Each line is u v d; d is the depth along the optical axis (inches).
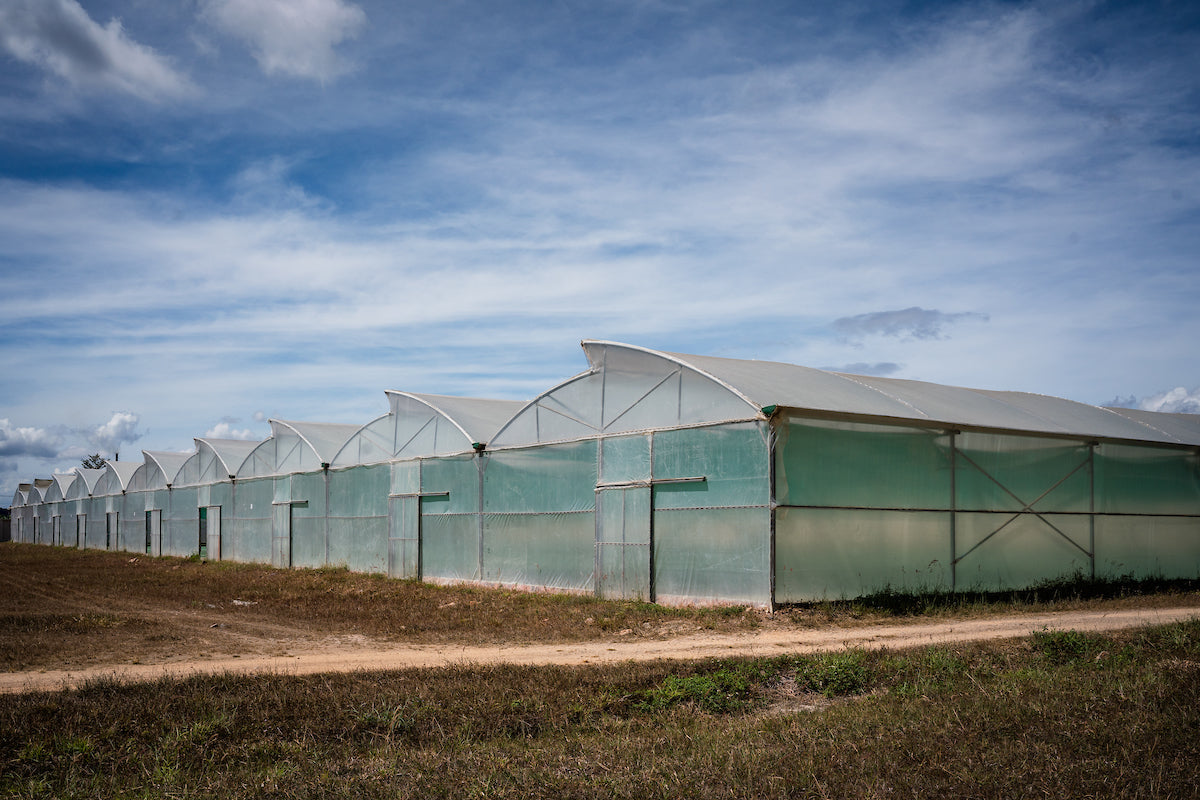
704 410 850.1
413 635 709.3
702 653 600.1
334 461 1465.3
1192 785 291.3
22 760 363.6
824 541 802.2
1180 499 1111.0
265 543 1636.3
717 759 335.6
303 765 355.3
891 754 333.7
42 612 840.3
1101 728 351.3
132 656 604.7
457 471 1192.8
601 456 967.0
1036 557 954.7
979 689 435.5
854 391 944.3
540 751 360.8
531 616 813.2
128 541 2245.3
